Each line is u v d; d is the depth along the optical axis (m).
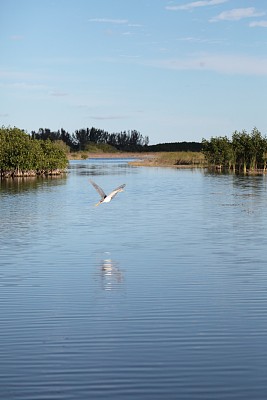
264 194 74.00
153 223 45.97
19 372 16.02
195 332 19.02
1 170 123.44
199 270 28.16
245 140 142.88
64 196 73.50
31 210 56.47
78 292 24.09
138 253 32.75
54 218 49.78
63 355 17.16
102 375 15.81
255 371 15.98
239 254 32.28
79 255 32.22
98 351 17.47
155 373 15.92
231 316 20.62
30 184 98.50
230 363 16.52
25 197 72.00
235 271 27.91
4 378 15.65
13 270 28.41
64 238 38.38
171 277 26.72
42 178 118.19
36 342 18.19
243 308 21.59
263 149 140.00
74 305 22.16
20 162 120.69
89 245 35.50
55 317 20.69
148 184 96.25
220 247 34.56
